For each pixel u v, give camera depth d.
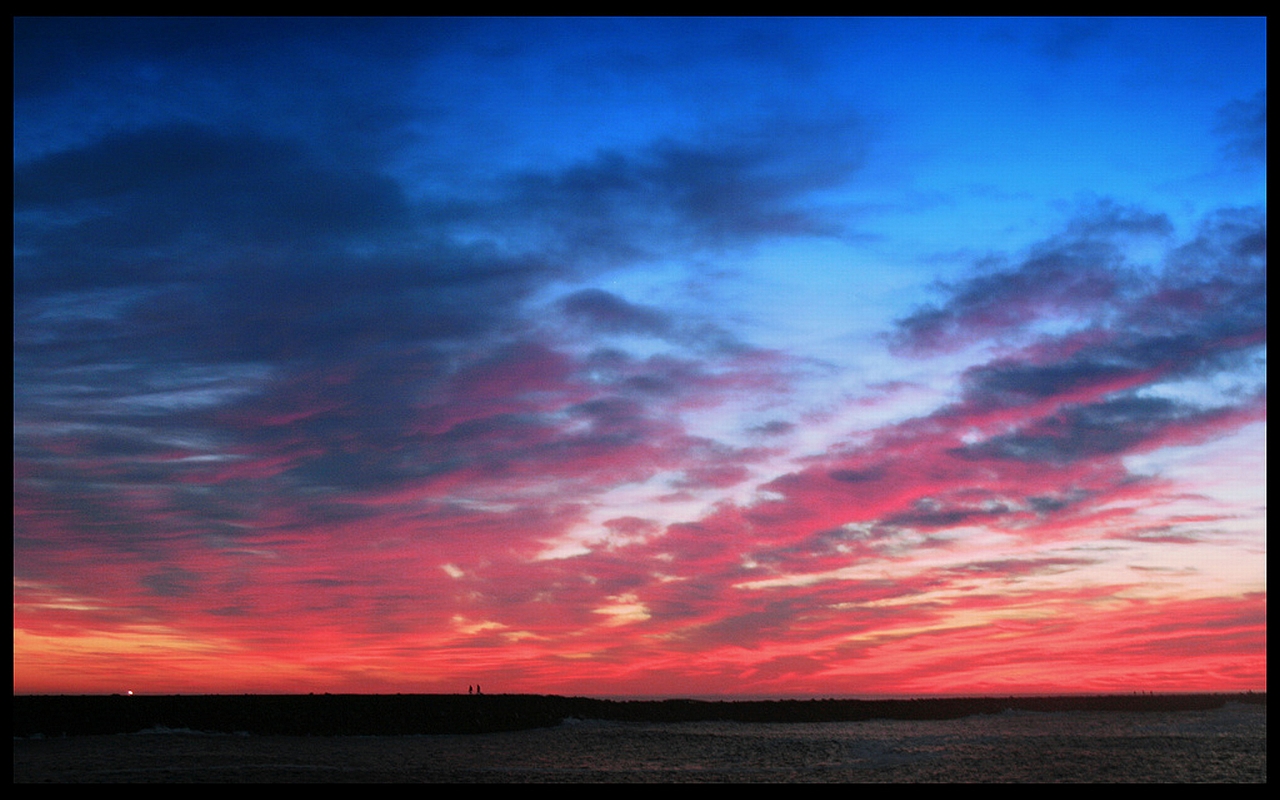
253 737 68.50
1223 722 98.00
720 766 58.69
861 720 98.50
